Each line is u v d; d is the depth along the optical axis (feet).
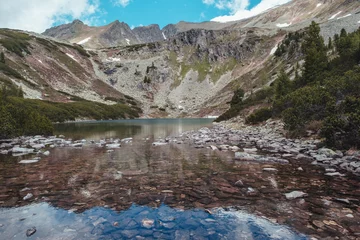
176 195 21.33
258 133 76.43
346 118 40.32
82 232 14.37
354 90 55.42
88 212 17.47
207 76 526.16
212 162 36.94
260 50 533.14
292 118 60.59
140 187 23.82
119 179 26.96
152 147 55.57
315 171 30.04
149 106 430.20
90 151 49.44
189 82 518.37
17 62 333.21
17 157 42.04
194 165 34.78
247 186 23.89
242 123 113.80
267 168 31.48
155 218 16.39
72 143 62.90
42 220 16.05
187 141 67.26
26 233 14.10
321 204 18.74
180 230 14.60
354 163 30.50
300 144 49.39
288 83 140.56
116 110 336.70
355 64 90.58
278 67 373.20
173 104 447.83
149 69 528.22
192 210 17.83
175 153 46.39
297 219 16.05
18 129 74.08
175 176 28.22
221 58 565.53
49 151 49.52
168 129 121.19
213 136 76.28
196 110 410.11
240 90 220.43
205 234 14.06
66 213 17.26
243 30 649.20
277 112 87.92
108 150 50.55
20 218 16.35
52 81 351.67
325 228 14.67
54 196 21.13
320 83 91.86
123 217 16.57
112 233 14.24
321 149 40.70
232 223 15.53
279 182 25.22
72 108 265.54
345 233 13.99
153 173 29.81
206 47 605.31
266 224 15.35
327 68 118.52
